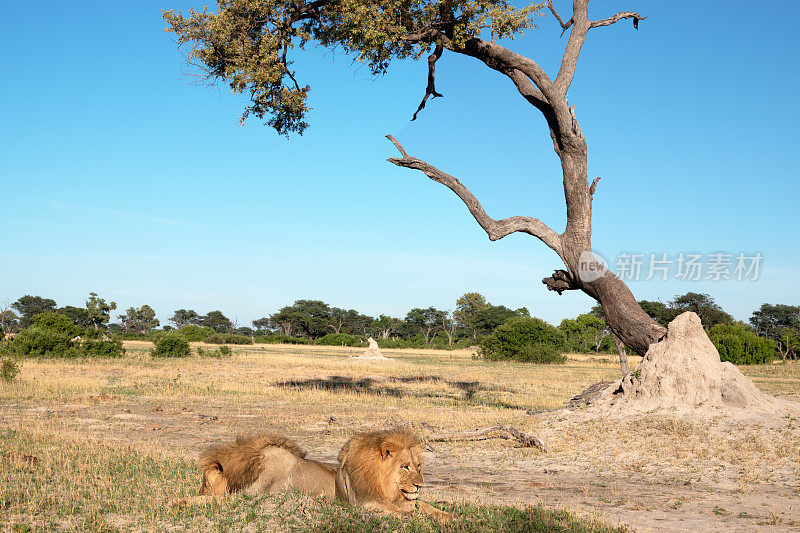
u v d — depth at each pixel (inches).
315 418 736.3
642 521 298.5
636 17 844.6
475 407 909.8
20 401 816.3
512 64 794.2
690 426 558.9
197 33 850.8
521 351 2549.2
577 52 818.8
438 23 816.9
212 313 6205.7
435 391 1207.6
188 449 500.7
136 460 412.8
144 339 4143.7
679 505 338.0
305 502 254.8
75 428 603.5
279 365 1722.4
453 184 823.7
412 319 5644.7
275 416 756.0
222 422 692.7
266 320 6171.3
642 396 652.7
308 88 944.3
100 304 4340.6
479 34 791.7
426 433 623.8
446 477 425.1
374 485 246.8
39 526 251.0
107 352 1691.7
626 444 534.3
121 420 683.4
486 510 281.9
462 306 5506.9
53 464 385.1
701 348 651.5
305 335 5467.5
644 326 734.5
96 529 247.8
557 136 789.2
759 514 318.3
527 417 704.4
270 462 271.0
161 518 258.1
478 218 823.1
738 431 539.2
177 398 930.7
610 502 346.3
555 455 517.7
